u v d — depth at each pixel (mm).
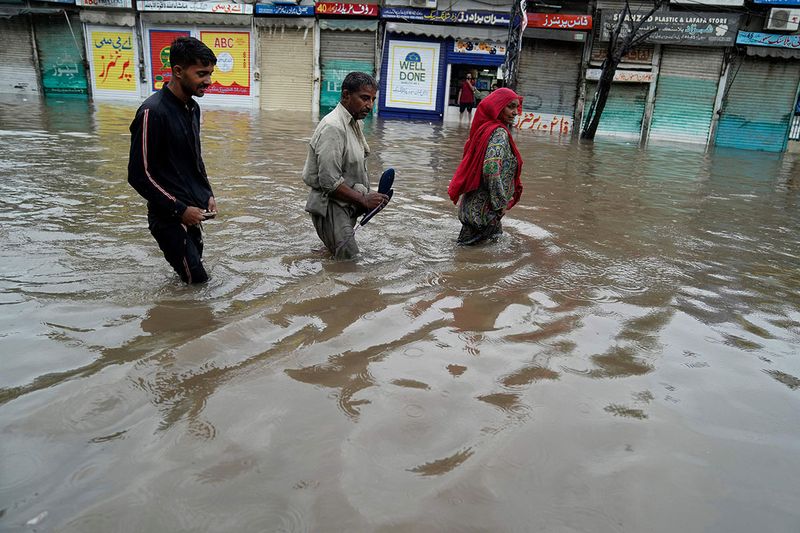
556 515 1754
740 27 20062
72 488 1761
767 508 1858
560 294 3814
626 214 6734
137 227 4949
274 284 3725
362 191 4406
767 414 2449
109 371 2469
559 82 21891
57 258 4055
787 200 8656
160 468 1865
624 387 2594
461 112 21906
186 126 3531
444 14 21672
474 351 2859
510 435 2150
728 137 20906
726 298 3951
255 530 1615
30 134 10867
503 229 5660
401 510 1725
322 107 23547
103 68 23953
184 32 23375
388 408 2283
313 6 22484
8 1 23125
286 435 2068
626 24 20469
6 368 2484
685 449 2152
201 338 2801
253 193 6699
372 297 3547
